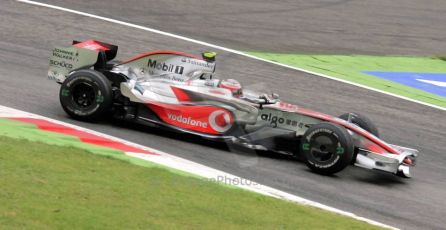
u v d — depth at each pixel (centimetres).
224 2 7988
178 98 3372
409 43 7525
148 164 2781
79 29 5684
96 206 2102
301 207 2553
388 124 4472
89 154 2717
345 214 2616
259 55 5838
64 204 2067
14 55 4644
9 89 3819
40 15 5884
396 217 2734
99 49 3547
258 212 2364
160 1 7438
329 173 3095
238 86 3400
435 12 9431
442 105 5203
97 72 3350
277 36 6788
